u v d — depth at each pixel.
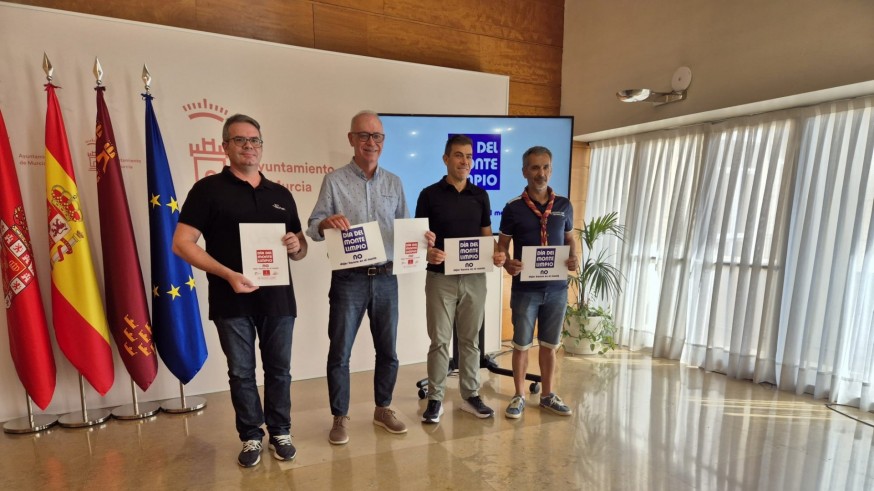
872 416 2.94
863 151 2.99
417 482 2.20
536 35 4.52
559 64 4.69
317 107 3.39
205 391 3.24
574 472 2.29
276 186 2.32
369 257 2.38
